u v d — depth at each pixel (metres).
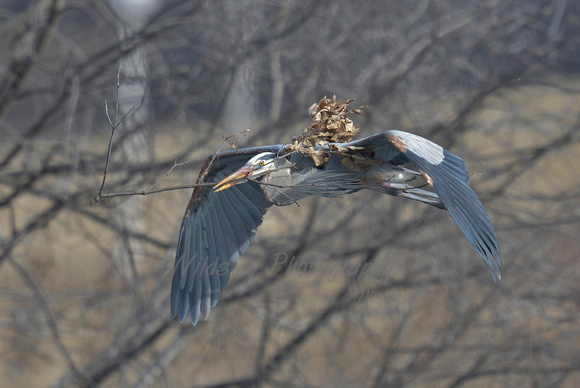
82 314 14.44
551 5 15.65
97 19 14.95
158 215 15.41
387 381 14.65
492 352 14.43
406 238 15.16
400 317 14.77
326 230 15.25
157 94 14.70
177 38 15.06
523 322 14.70
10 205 13.98
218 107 14.62
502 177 16.95
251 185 9.27
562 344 14.86
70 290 14.93
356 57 16.00
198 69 15.16
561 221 15.16
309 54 15.55
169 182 14.66
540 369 14.30
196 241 9.52
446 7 16.08
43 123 14.03
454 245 14.95
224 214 9.47
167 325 14.45
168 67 15.28
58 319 14.43
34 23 13.52
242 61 14.59
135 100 13.52
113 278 14.83
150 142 13.83
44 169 13.89
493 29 15.38
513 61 15.84
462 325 14.67
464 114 15.20
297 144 7.95
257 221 9.41
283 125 15.59
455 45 15.85
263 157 8.43
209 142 15.35
